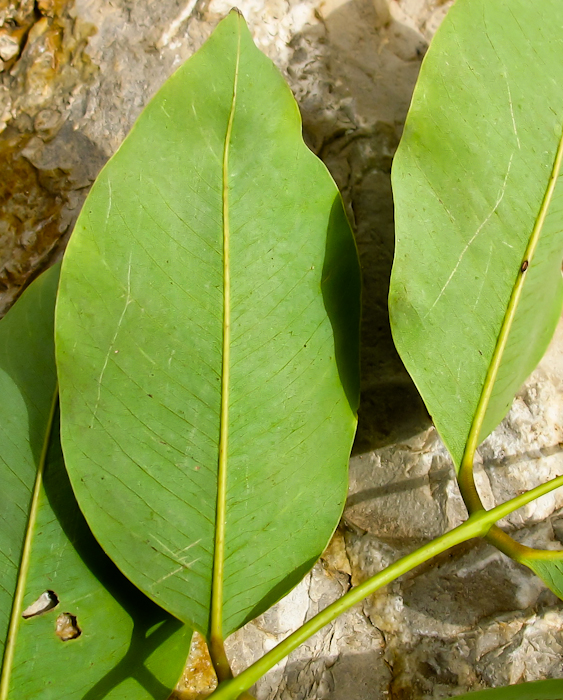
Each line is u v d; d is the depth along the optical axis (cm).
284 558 18
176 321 18
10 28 22
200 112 18
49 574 18
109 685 18
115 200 18
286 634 21
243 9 22
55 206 21
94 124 22
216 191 18
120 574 18
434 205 18
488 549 21
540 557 18
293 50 22
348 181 21
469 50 19
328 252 18
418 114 18
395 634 21
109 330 17
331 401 18
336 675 21
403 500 21
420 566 21
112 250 17
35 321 19
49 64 22
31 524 18
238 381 18
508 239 19
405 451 22
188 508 18
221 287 18
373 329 21
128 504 17
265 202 18
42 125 22
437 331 18
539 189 19
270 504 18
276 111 18
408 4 22
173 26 22
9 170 22
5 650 17
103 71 22
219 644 17
